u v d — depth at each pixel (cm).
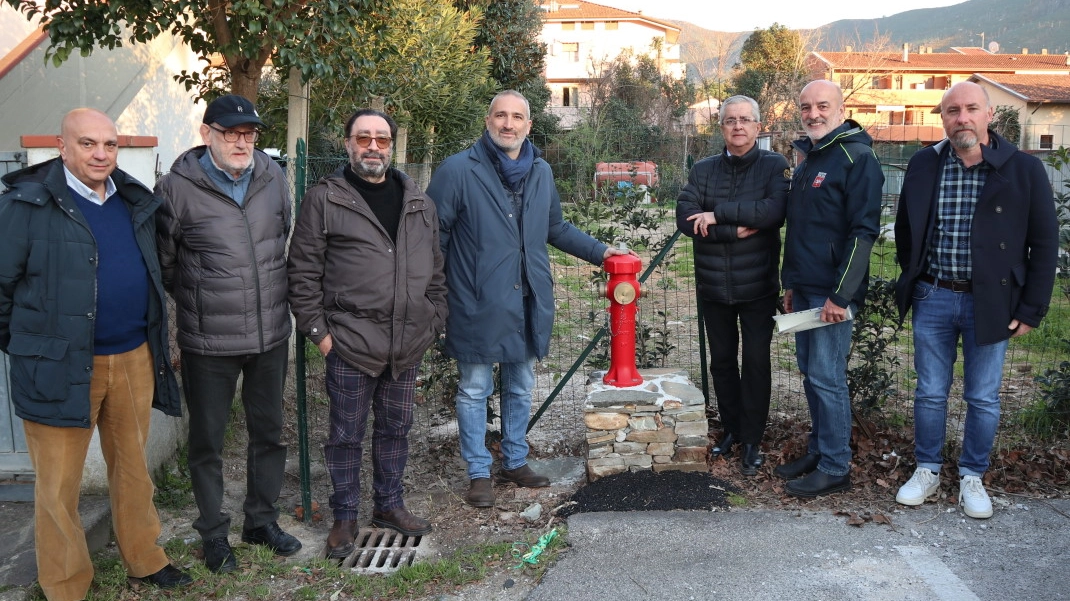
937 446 408
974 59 4972
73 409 298
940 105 379
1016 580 332
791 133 668
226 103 325
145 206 315
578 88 3841
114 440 325
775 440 482
